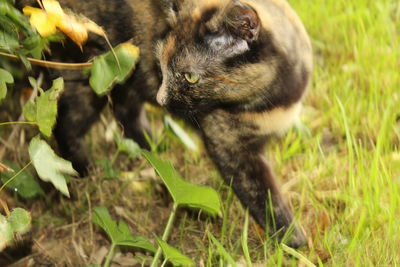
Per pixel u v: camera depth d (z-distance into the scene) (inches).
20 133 52.5
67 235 48.3
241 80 43.6
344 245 43.4
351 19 61.7
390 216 42.9
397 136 50.3
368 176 47.1
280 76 43.9
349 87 54.8
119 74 39.7
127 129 53.4
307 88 47.0
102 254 46.7
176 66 44.4
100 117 52.4
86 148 52.5
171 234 47.6
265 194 46.4
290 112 45.6
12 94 53.8
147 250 44.1
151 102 50.4
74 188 50.4
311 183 47.9
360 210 44.9
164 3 45.0
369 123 51.5
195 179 50.6
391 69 55.7
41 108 37.2
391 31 60.0
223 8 42.9
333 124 52.7
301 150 51.3
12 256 46.5
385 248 42.6
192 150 51.2
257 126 45.4
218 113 45.4
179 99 45.3
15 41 38.0
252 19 41.7
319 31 61.2
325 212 45.7
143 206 49.7
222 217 47.3
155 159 40.2
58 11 38.0
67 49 47.5
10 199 49.6
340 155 50.6
